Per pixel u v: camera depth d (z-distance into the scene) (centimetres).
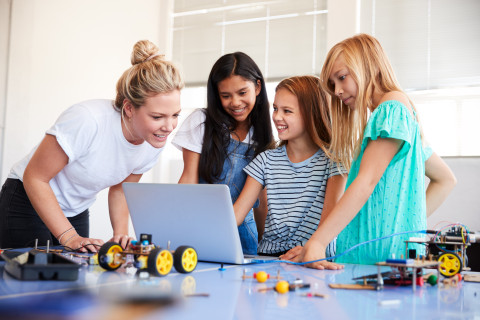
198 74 459
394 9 385
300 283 76
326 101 149
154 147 144
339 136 140
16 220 153
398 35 383
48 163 132
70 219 160
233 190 169
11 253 93
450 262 90
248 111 166
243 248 172
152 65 126
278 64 429
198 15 461
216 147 165
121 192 161
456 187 328
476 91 358
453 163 331
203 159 166
